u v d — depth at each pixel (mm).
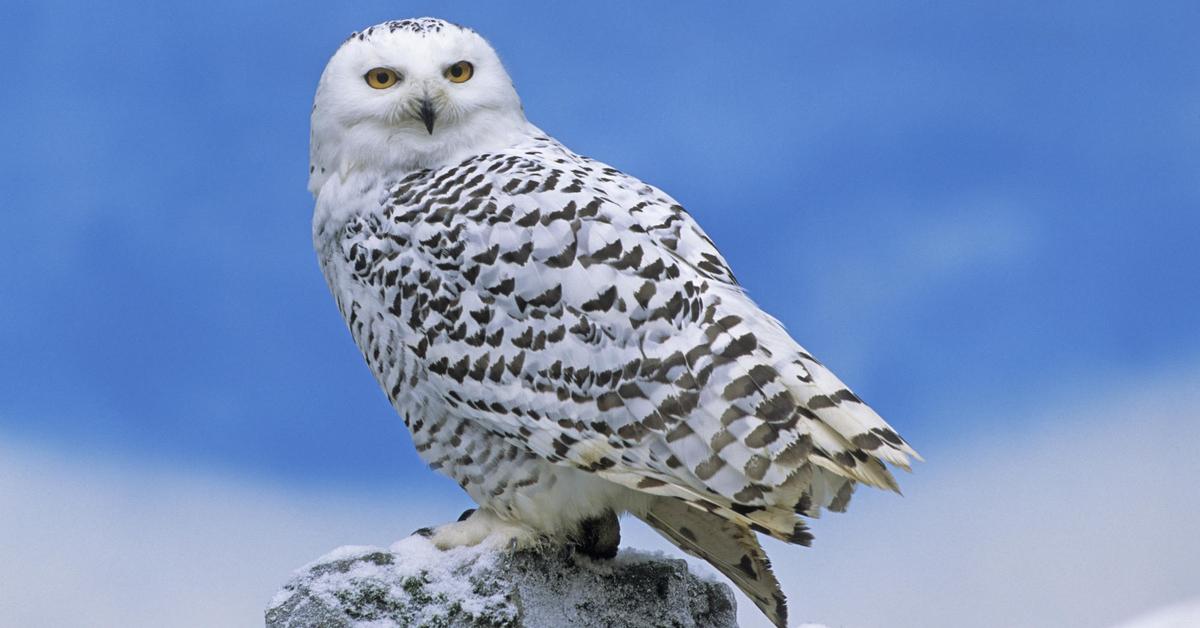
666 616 10320
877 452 9047
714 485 9227
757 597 10055
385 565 9914
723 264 9883
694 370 9281
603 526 10180
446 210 9859
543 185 9812
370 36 10539
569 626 10023
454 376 9773
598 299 9469
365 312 10195
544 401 9570
